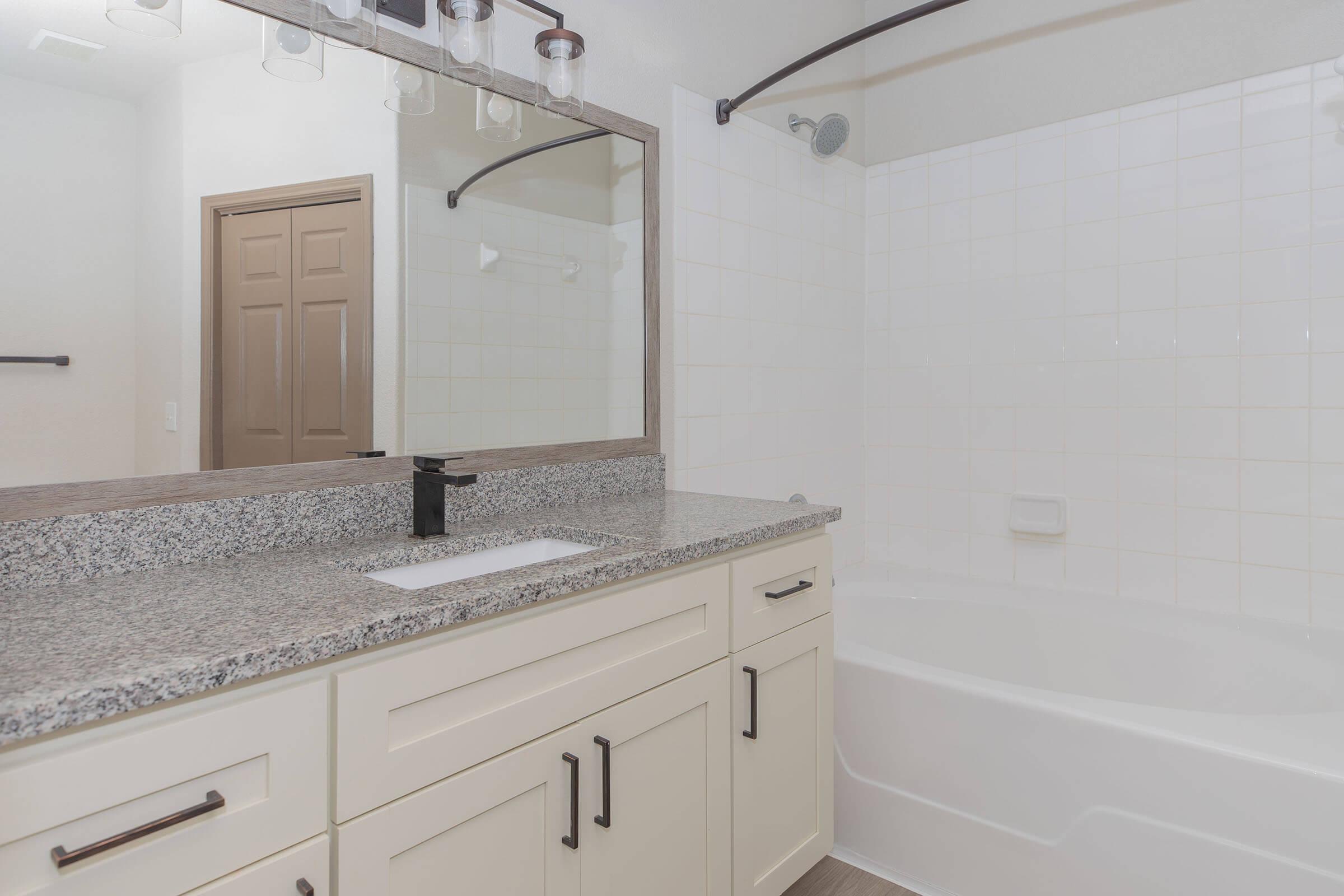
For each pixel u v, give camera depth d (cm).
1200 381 229
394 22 146
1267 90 217
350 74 139
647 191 201
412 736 88
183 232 120
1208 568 229
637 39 200
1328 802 126
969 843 167
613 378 192
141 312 115
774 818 149
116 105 112
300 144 133
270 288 129
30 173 105
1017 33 261
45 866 63
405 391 149
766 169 247
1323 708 179
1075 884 153
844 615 258
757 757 144
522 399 171
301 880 78
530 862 102
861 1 296
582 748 108
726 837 137
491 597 95
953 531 280
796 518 154
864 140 297
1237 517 224
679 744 126
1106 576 248
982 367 271
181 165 119
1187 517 233
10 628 82
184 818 69
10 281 104
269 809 76
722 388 231
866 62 297
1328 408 210
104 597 95
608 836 113
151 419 116
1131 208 240
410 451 149
